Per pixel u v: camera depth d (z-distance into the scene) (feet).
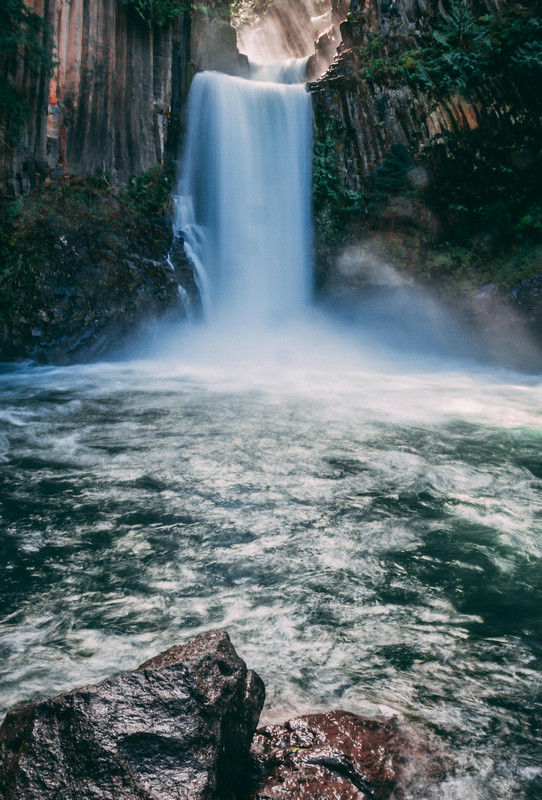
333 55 67.31
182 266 51.75
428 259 55.47
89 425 27.63
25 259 43.50
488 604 12.70
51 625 11.75
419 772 8.14
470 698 9.78
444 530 16.33
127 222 49.14
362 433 26.78
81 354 44.86
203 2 62.23
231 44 67.10
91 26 47.96
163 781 6.80
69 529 16.22
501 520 17.04
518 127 52.70
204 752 7.15
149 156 52.75
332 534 15.99
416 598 12.91
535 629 11.80
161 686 7.72
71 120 47.70
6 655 10.72
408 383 41.32
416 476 20.80
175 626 11.76
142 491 19.06
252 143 59.00
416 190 55.42
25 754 6.95
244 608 12.45
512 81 52.60
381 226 56.95
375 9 57.26
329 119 57.93
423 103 55.42
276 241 59.21
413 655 10.94
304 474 20.81
